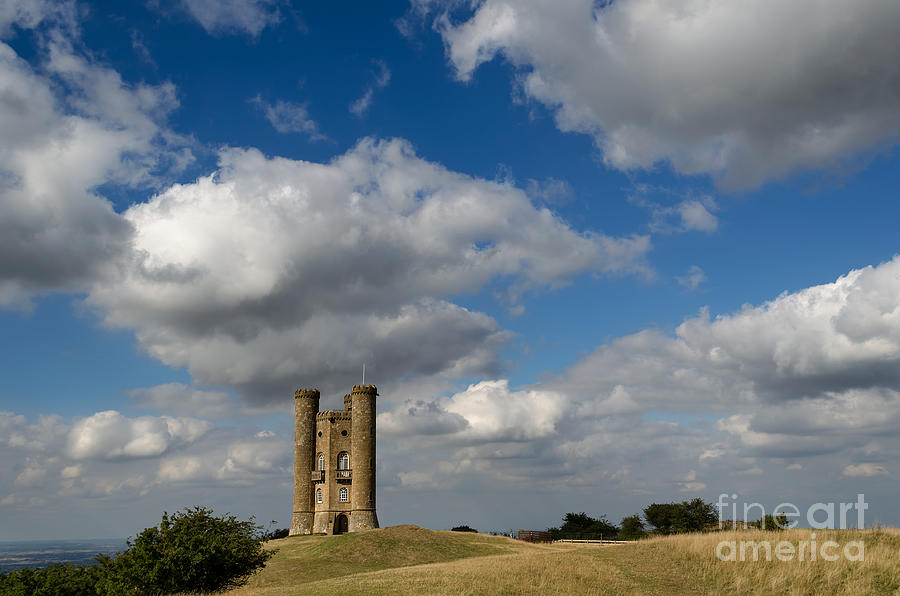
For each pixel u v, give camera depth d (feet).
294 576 199.00
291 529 335.47
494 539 274.16
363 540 243.81
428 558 226.17
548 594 116.16
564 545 269.85
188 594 136.87
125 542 147.95
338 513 329.31
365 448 333.21
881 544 132.77
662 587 125.59
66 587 159.53
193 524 150.71
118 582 139.54
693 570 135.74
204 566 143.64
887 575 116.78
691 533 181.88
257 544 157.48
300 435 343.26
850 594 111.65
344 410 345.10
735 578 126.62
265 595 118.42
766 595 117.29
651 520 324.60
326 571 205.67
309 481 338.95
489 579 126.62
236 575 152.56
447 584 122.21
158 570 138.92
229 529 154.30
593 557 150.92
